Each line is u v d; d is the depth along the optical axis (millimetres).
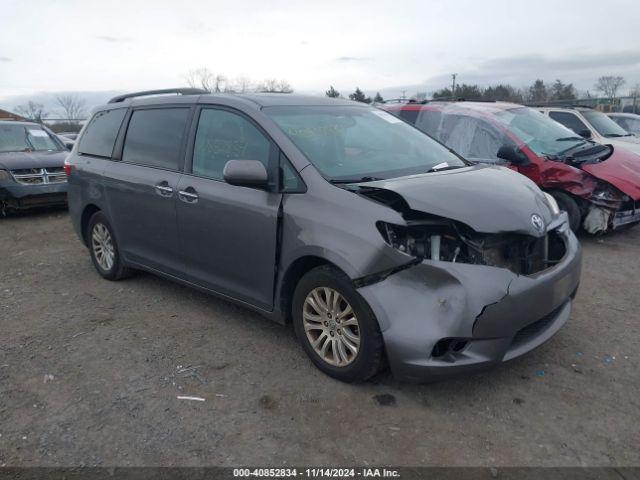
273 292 3818
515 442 2904
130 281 5730
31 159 9781
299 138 3855
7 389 3566
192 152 4422
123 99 5609
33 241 7902
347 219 3295
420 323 3018
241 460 2820
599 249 6617
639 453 2799
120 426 3131
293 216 3547
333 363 3520
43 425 3156
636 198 6617
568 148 7406
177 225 4477
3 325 4648
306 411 3227
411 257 3068
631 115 14414
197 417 3199
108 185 5215
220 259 4164
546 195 3984
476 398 3318
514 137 7320
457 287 3020
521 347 3240
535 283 3195
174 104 4734
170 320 4645
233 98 4270
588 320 4434
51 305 5109
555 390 3391
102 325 4582
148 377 3678
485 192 3400
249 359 3893
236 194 3938
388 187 3338
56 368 3838
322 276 3428
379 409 3227
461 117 7934
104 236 5645
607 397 3305
